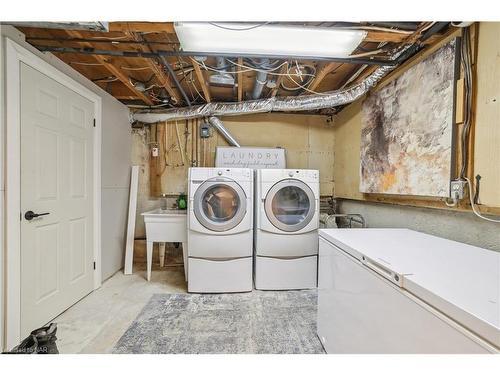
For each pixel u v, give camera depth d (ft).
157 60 7.77
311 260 8.84
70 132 7.40
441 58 5.37
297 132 12.44
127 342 5.77
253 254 9.15
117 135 10.31
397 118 6.93
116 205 10.25
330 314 5.05
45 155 6.43
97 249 8.75
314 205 8.86
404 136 6.61
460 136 4.94
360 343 3.82
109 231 9.70
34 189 6.07
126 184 11.12
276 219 8.65
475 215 4.96
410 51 6.13
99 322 6.61
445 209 5.53
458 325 2.22
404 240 4.70
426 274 2.96
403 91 6.68
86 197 8.20
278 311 7.24
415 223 6.73
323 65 7.91
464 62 4.84
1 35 5.23
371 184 8.34
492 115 4.35
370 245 4.30
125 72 8.74
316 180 8.89
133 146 12.01
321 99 9.66
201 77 8.27
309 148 12.50
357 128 9.73
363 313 3.76
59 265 6.94
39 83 6.23
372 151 8.30
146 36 6.74
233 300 7.95
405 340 2.85
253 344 5.72
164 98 11.05
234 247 8.48
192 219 8.38
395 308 3.04
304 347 5.60
